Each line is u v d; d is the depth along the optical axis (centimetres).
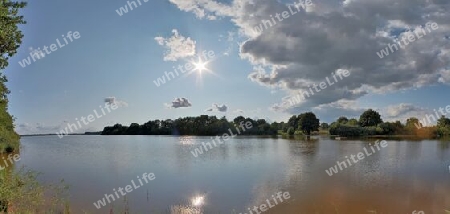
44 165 4138
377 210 2005
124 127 17162
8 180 1509
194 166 3975
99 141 11856
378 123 12675
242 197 2294
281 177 3127
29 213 1475
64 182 2814
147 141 10806
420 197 2327
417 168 3691
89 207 1975
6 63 1595
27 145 9531
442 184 2755
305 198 2259
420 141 9275
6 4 1463
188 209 1994
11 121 6075
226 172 3462
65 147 8162
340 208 2053
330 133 12825
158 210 1966
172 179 3031
